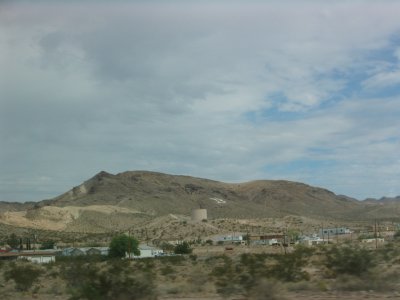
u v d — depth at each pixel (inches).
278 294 1010.7
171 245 6200.8
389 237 6328.7
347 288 1107.9
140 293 972.6
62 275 1638.8
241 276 1174.3
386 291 1069.1
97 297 943.7
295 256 2169.0
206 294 1131.3
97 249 4621.1
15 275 1549.0
